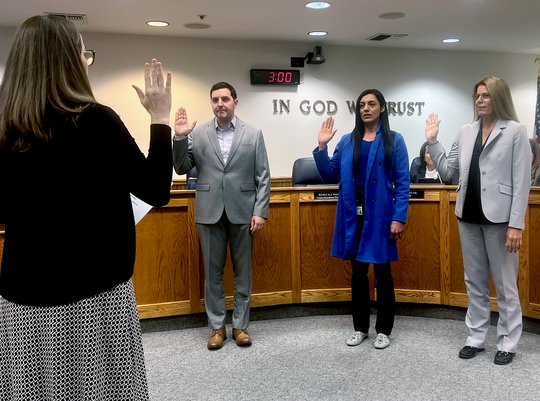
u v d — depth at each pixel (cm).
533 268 297
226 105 287
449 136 743
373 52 708
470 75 746
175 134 261
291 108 681
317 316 349
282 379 246
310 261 345
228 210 287
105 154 110
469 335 273
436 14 546
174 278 323
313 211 344
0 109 108
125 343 113
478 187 256
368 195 281
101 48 605
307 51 680
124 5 494
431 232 335
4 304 111
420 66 726
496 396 222
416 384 237
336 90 697
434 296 335
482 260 265
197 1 485
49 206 108
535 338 293
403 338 300
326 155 304
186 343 300
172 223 322
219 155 289
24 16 523
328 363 264
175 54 632
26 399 108
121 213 114
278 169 681
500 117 252
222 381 245
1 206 109
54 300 106
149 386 240
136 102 619
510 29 614
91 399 109
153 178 114
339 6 510
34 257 108
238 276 298
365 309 295
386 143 281
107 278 110
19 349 108
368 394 227
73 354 108
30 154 107
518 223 243
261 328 325
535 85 776
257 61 663
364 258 280
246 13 530
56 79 108
